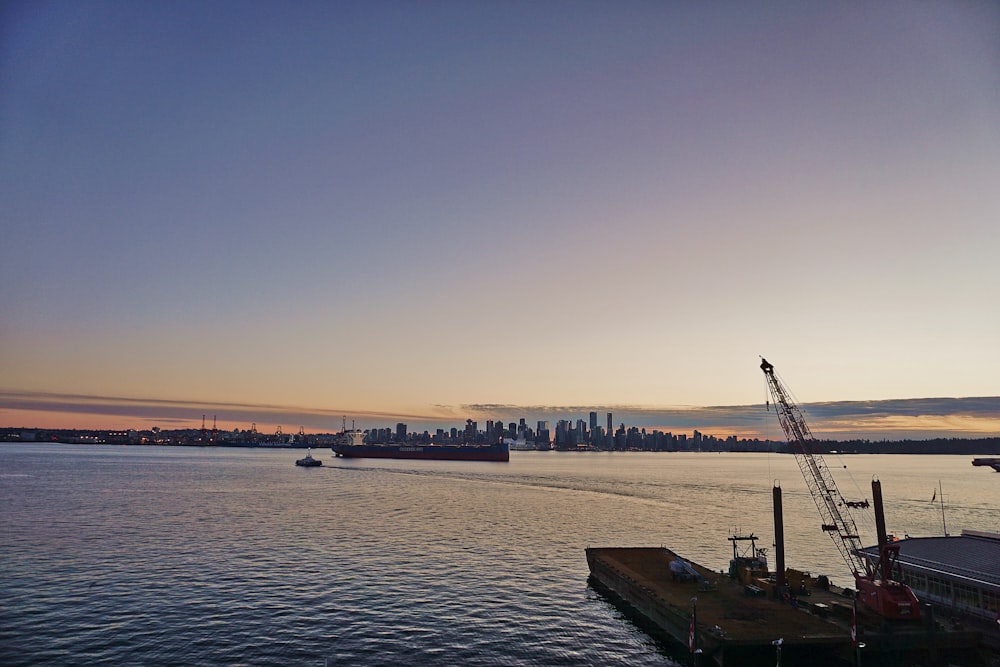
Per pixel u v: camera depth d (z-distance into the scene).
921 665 61.28
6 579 93.81
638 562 98.44
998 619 64.12
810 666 61.06
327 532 142.75
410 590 92.12
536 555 122.19
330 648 67.81
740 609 71.62
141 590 88.56
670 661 66.25
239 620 76.06
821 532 159.88
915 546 82.81
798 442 101.25
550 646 70.19
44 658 63.50
